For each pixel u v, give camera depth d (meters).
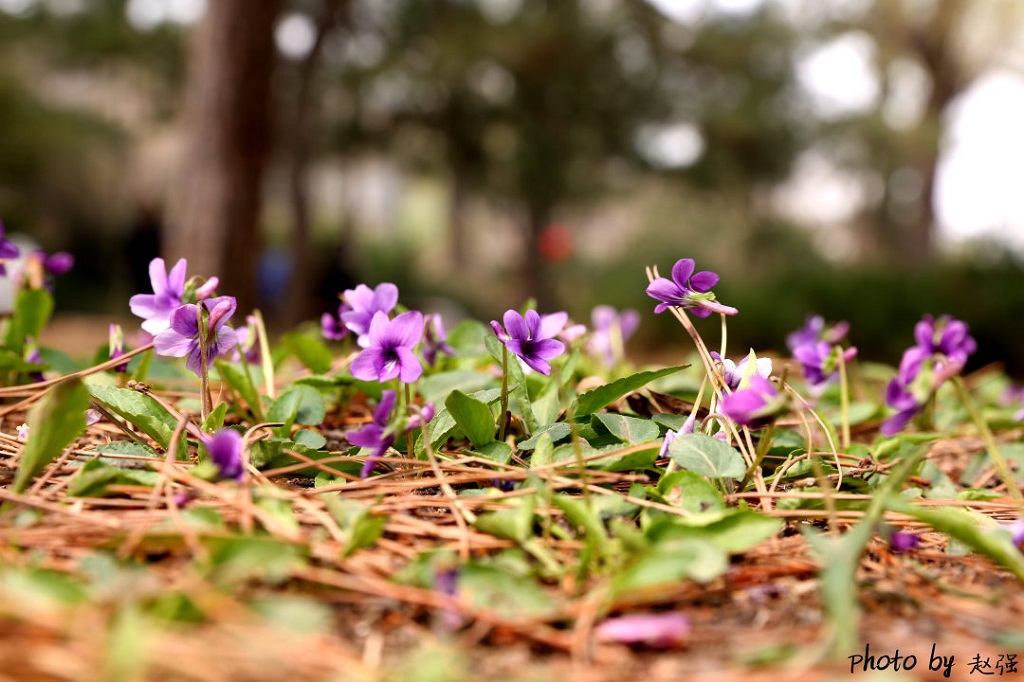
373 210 6.43
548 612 0.22
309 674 0.20
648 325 1.96
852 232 3.99
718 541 0.25
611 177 3.19
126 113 3.48
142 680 0.20
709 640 0.22
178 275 0.31
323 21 2.64
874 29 3.56
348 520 0.26
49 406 0.26
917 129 3.15
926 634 0.23
